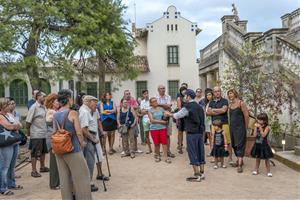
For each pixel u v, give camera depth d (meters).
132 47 25.33
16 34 16.41
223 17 20.88
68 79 18.45
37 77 17.89
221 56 21.05
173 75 32.88
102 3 21.75
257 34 17.19
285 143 13.02
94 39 19.03
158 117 11.80
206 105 12.60
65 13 18.31
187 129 9.36
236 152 10.18
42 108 10.16
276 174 9.74
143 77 32.62
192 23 33.09
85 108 8.68
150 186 8.86
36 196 8.28
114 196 8.09
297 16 17.69
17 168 11.34
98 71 27.23
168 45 32.97
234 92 10.38
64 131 6.88
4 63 17.42
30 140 10.12
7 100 8.67
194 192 8.22
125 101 12.97
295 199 7.52
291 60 13.57
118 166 11.31
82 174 6.96
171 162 11.73
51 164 8.85
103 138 10.24
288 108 13.34
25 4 16.52
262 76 13.09
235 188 8.46
